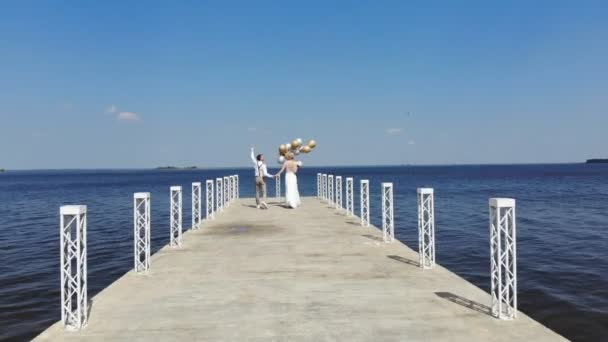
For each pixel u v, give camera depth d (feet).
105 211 116.06
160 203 135.33
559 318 30.99
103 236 73.77
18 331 30.99
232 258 32.17
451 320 19.03
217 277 26.84
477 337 17.16
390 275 26.84
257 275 27.17
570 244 60.34
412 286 24.36
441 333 17.60
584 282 40.22
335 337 17.35
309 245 36.83
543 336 17.21
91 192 209.15
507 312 19.30
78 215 18.66
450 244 61.57
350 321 19.07
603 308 32.89
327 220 52.49
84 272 19.88
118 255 57.88
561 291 37.35
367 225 47.14
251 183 291.99
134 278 26.76
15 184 328.90
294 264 30.01
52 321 32.94
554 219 87.71
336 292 23.36
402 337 17.25
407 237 67.62
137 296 23.11
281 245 36.99
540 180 276.82
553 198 138.72
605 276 42.37
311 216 56.49
